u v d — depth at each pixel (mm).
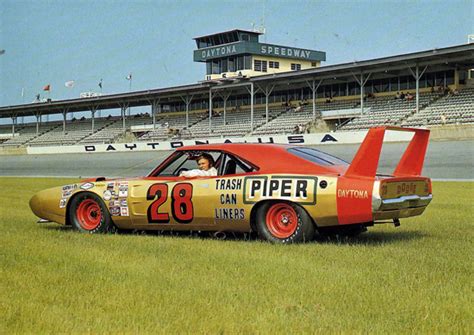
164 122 58719
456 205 12367
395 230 8172
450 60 37250
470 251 6258
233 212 7113
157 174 7910
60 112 70250
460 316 3988
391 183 6574
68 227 8922
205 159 7578
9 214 11375
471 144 31547
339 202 6547
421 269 5328
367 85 47094
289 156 7074
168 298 4430
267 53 56719
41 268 5504
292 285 4770
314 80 44938
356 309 4141
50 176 37156
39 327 3816
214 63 58750
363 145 6578
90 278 5086
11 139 68125
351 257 5930
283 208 6934
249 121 51094
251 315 4012
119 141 57844
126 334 3678
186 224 7508
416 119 37656
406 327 3777
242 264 5609
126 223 7945
